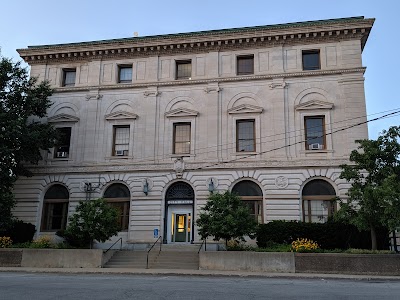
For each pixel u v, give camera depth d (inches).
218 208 953.5
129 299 462.6
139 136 1300.4
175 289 557.6
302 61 1269.7
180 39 1317.7
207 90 1285.7
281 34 1261.1
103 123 1333.7
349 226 1010.1
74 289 547.8
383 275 814.5
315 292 544.4
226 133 1246.9
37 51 1403.8
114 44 1355.8
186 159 1251.2
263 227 1055.6
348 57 1229.1
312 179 1169.4
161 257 1007.6
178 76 1346.0
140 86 1333.7
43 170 1314.0
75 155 1316.4
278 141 1208.2
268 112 1237.1
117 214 1028.5
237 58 1316.4
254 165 1199.6
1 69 1172.5
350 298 487.8
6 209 1039.6
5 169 1135.6
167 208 1244.5
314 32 1244.5
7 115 1137.4
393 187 816.9
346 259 839.7
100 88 1357.0
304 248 909.2
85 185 1277.1
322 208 1152.8
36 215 1285.7
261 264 874.8
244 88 1272.1
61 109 1370.6
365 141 929.5
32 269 888.3
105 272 842.8
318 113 1209.4
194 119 1277.1
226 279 737.6
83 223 973.8
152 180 1254.9
